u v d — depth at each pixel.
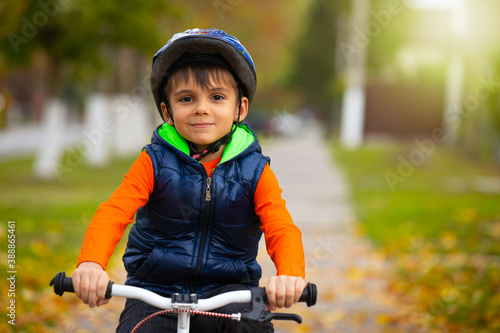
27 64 15.73
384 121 33.84
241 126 3.23
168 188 3.03
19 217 10.77
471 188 16.86
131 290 2.59
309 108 61.38
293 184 17.03
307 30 54.06
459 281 7.41
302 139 40.75
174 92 3.05
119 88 22.27
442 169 21.73
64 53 15.91
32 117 51.62
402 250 9.35
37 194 14.31
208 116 3.01
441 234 10.28
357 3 31.52
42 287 6.86
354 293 7.39
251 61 3.12
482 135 24.48
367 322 6.36
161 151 3.09
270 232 2.97
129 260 3.14
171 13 16.66
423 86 33.06
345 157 25.91
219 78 3.02
